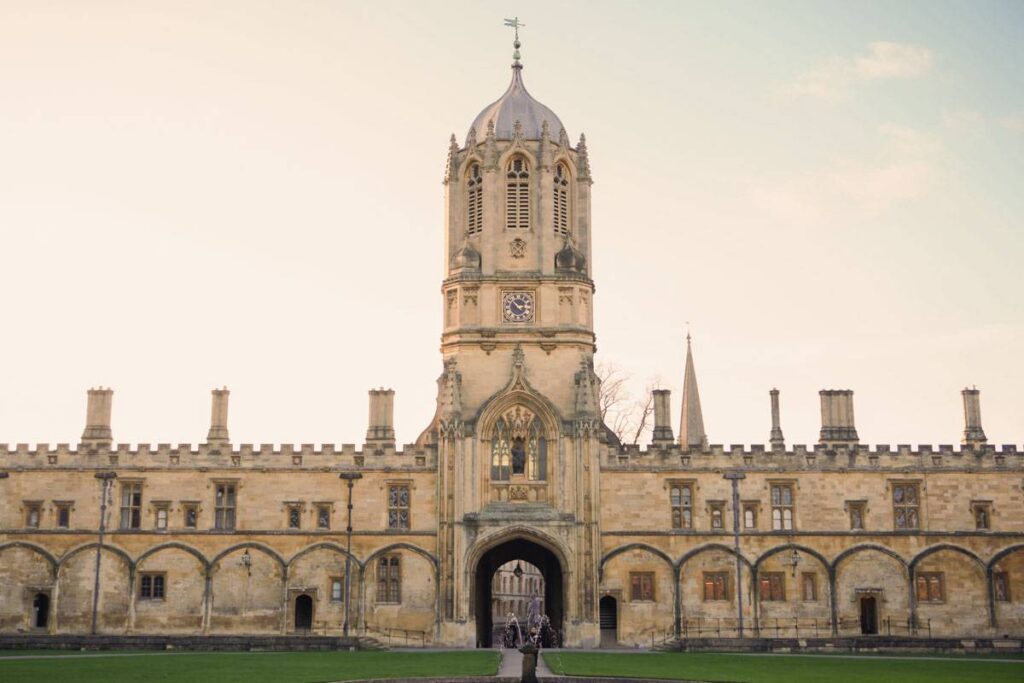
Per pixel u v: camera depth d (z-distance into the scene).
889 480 80.12
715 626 78.06
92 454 81.31
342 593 79.00
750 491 79.88
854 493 80.00
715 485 79.94
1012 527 79.88
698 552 78.94
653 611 78.12
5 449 81.50
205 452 81.25
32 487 80.94
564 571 77.19
